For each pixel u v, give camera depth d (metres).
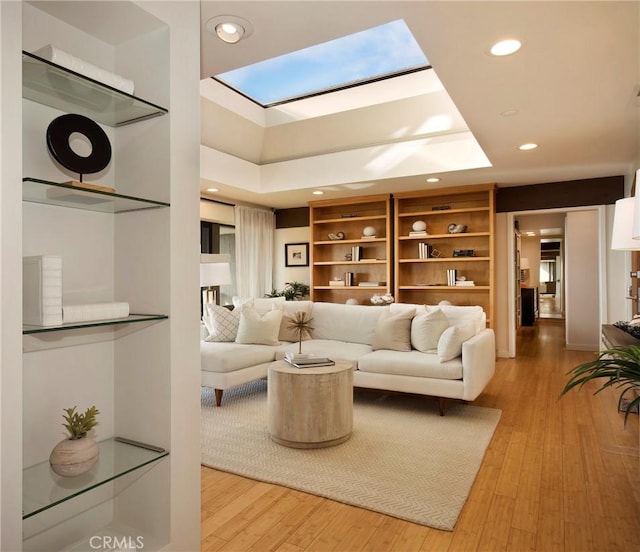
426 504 2.30
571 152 4.58
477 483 2.55
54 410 1.54
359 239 7.15
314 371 3.14
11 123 1.14
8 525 1.13
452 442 3.16
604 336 3.72
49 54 1.35
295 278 8.09
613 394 4.39
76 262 1.61
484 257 6.35
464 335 3.88
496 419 3.67
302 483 2.55
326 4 2.01
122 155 1.71
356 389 4.50
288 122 5.96
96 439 1.66
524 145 4.32
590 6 2.10
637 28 2.28
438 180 5.97
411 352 4.25
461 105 3.30
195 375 1.70
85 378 1.64
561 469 2.71
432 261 6.58
